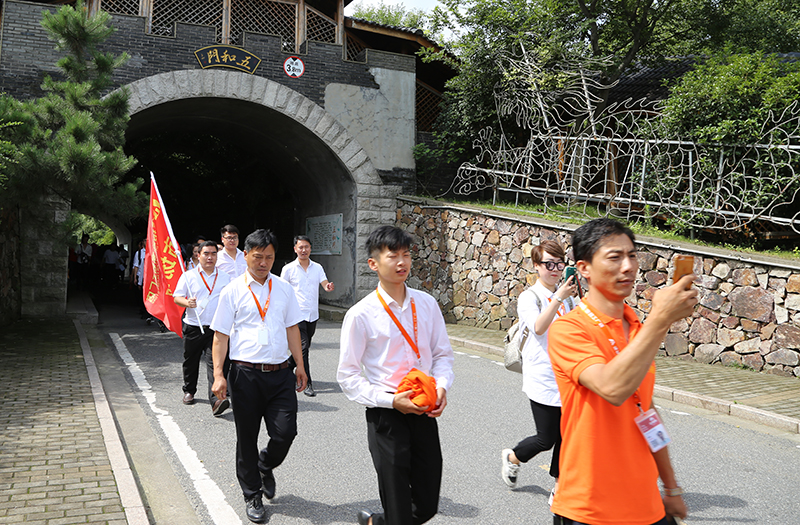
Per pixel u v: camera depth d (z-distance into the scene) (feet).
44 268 42.06
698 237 36.99
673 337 30.99
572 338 6.78
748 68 35.04
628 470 6.64
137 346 33.86
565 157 46.24
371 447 9.64
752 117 33.96
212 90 47.24
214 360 13.34
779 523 12.44
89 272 75.72
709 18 51.75
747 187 34.19
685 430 19.43
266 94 48.93
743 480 14.93
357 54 57.06
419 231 49.80
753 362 27.66
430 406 8.98
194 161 76.54
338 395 23.17
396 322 9.69
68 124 32.50
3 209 36.04
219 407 19.79
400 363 9.70
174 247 23.16
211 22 52.26
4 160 30.53
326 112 51.06
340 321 48.65
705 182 36.29
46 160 31.60
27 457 14.94
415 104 56.85
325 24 56.59
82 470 14.11
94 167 32.07
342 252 54.65
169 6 50.88
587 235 6.92
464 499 13.56
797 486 14.56
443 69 62.34
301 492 13.92
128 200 34.32
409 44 60.08
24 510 11.91
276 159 61.16
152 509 12.98
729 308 28.73
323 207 59.47
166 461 15.90
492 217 42.09
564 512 6.86
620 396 6.07
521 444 13.14
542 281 13.05
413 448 9.66
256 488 12.49
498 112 49.90
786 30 55.67
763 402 21.89
